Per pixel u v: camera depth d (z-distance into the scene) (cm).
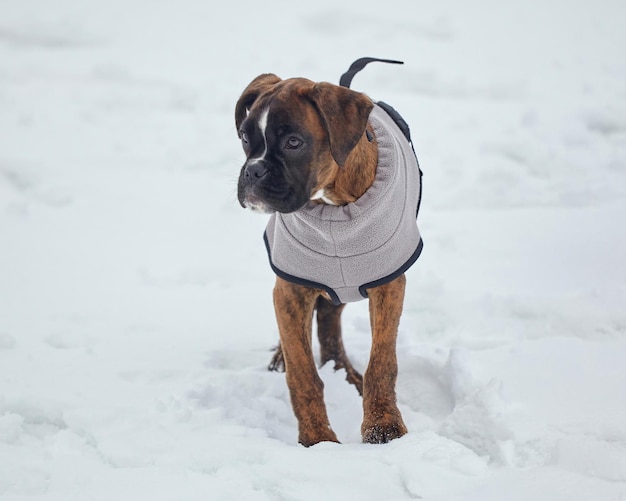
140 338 670
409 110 1457
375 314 523
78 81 1702
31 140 1318
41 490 418
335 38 2056
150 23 2230
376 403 504
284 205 484
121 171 1191
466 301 708
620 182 1060
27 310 733
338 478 414
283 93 488
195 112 1495
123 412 507
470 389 518
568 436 439
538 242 860
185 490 407
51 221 998
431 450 427
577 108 1441
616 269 756
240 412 525
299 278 512
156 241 938
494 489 394
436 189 1069
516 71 1734
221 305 755
